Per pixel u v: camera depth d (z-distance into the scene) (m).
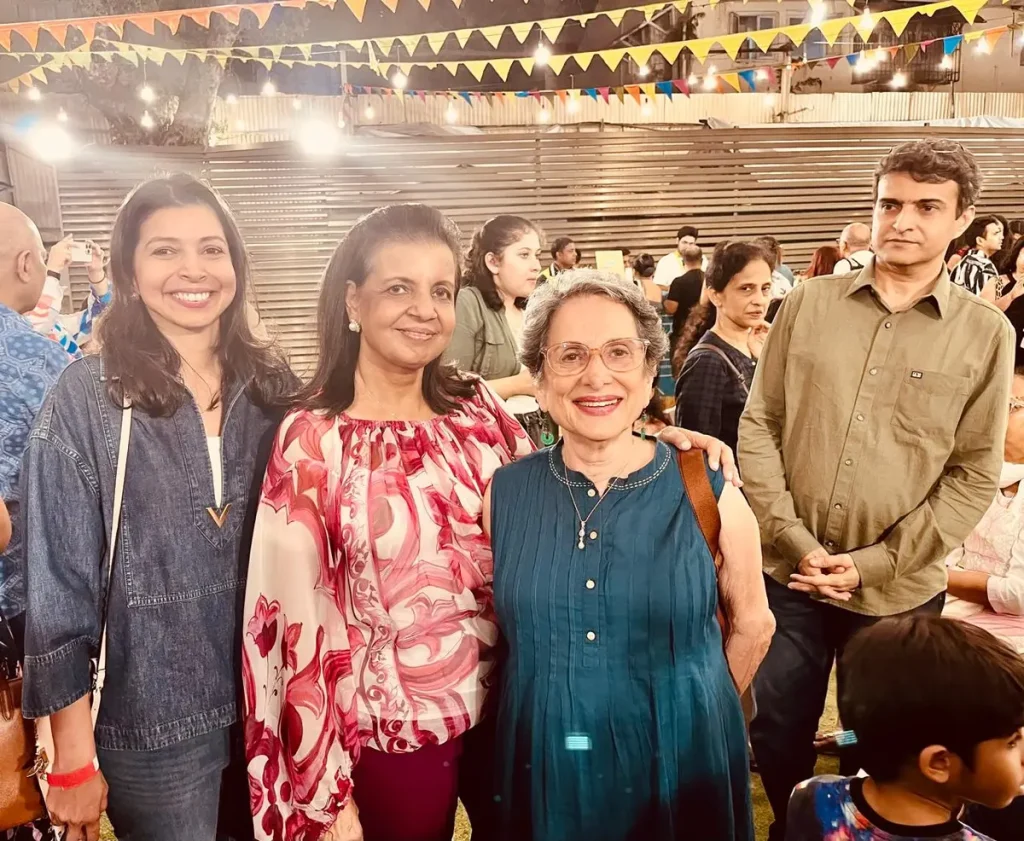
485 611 1.63
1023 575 2.29
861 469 1.97
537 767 1.46
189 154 7.61
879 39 11.65
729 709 1.50
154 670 1.57
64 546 1.51
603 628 1.44
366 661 1.56
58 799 1.54
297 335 7.92
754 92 11.52
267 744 1.54
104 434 1.54
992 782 1.22
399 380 1.62
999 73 12.02
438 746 1.58
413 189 7.93
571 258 6.86
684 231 7.18
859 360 1.97
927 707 1.20
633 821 1.45
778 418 2.16
